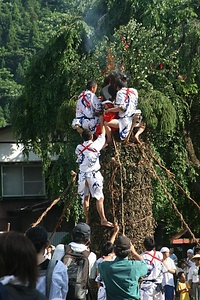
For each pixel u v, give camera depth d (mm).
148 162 20938
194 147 42656
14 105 42250
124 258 14102
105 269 14062
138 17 38562
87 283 13953
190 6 38125
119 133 20203
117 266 14000
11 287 8289
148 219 20891
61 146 40500
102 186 20047
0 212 57219
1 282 8328
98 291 18203
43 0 145125
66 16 39938
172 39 37500
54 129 39750
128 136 20328
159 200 35719
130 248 14195
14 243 8398
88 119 20297
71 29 38406
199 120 41344
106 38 35562
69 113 35531
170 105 33875
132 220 20547
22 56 124062
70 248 14078
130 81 34062
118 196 20438
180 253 47625
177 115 36594
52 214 55812
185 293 33062
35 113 40562
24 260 8375
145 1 38000
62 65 38156
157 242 45875
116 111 20047
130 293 13977
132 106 20219
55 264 11758
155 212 36250
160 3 37812
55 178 38344
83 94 20391
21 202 57750
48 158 42219
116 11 39281
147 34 34750
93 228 20609
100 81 33375
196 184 41781
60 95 38688
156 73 35562
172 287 28484
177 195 39000
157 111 33656
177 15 37750
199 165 40250
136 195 20641
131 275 13984
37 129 40656
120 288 13938
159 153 38438
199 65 36781
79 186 20062
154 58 34688
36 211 55906
